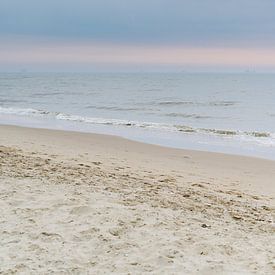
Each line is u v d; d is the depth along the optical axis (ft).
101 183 27.61
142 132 69.87
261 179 36.35
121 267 15.80
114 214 21.02
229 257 17.03
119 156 44.78
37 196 23.38
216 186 31.94
